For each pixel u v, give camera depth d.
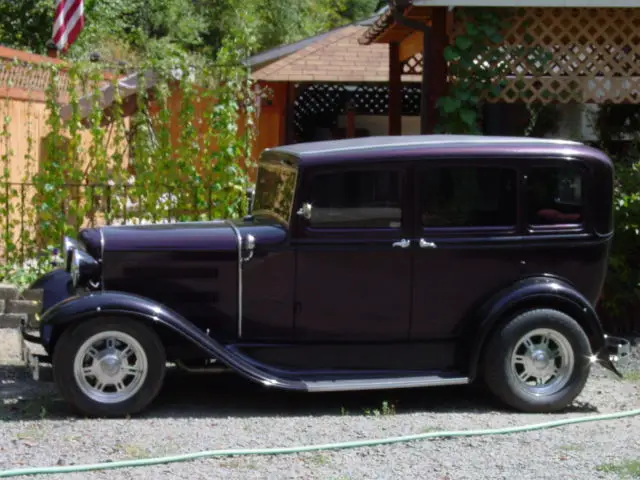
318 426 6.70
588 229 7.37
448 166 7.18
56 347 6.66
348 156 7.08
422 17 11.15
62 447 6.09
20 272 10.52
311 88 21.27
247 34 10.81
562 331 7.10
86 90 11.34
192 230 7.20
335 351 7.20
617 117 12.31
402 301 7.17
